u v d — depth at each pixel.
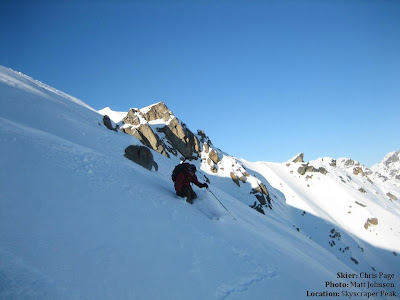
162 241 4.93
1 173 4.77
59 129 17.23
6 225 3.67
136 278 3.78
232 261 5.29
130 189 6.49
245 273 5.04
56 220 4.21
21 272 3.01
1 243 3.32
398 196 123.19
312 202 82.62
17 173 4.98
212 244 5.60
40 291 2.87
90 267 3.60
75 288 3.16
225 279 4.64
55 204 4.58
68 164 6.39
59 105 26.73
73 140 16.00
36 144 6.71
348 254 60.12
